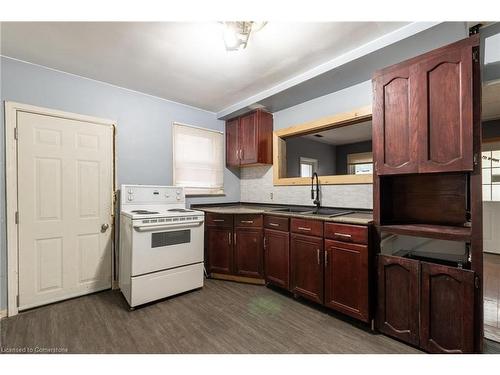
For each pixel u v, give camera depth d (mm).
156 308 2299
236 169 4039
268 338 1828
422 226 1818
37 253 2299
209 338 1825
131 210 2750
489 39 1742
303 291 2359
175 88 2893
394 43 1829
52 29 1785
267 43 1966
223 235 3035
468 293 1464
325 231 2184
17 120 2209
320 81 2504
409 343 1718
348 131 3525
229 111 3527
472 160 1467
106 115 2742
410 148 1693
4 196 2146
